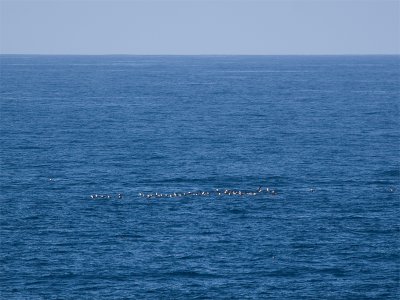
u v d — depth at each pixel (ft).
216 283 384.27
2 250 423.64
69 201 522.06
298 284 384.88
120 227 463.83
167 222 475.31
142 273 394.93
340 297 371.15
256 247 432.66
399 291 378.73
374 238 450.71
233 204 516.73
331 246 435.53
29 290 373.61
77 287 377.71
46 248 427.74
